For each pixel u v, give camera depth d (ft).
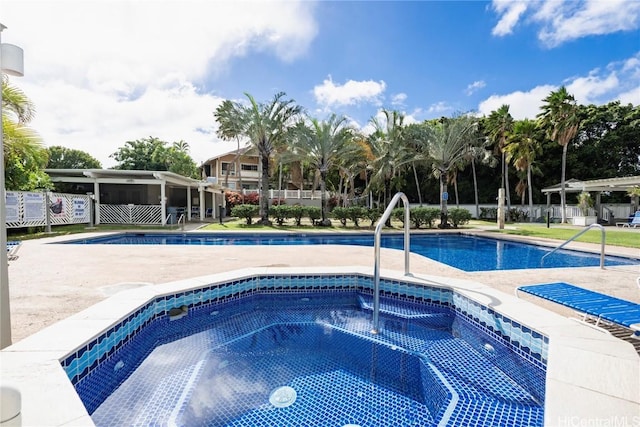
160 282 15.90
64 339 8.02
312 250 27.61
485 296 12.08
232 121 55.21
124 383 8.57
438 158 57.26
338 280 16.30
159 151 105.91
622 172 86.99
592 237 39.42
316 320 13.34
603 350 7.16
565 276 17.35
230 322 13.05
